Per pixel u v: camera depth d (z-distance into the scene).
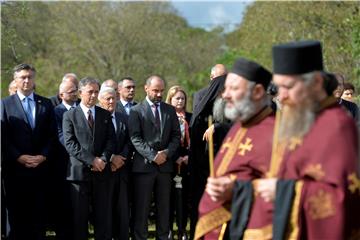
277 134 5.18
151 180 10.75
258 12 27.48
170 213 11.29
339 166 4.70
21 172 10.05
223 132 8.61
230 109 5.73
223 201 5.59
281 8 25.47
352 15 21.56
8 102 10.18
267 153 5.51
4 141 10.05
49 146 10.33
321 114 4.93
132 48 33.22
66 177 10.38
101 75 32.59
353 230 4.81
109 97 10.91
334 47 23.33
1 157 10.03
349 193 4.70
